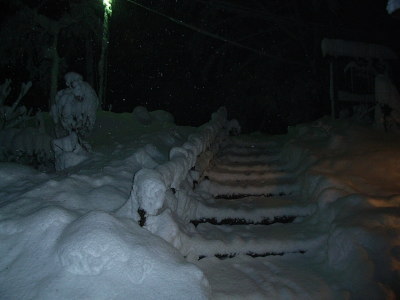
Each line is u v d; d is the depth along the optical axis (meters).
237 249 4.83
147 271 2.90
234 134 11.60
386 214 4.56
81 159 5.68
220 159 8.60
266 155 9.11
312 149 7.74
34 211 3.58
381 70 10.91
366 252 4.16
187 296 2.79
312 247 4.97
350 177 5.99
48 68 15.37
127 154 6.05
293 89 19.78
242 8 19.38
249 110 21.39
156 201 3.57
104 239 2.90
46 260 2.93
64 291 2.69
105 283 2.75
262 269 4.52
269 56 20.31
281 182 7.11
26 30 13.91
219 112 10.65
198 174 6.45
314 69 18.62
